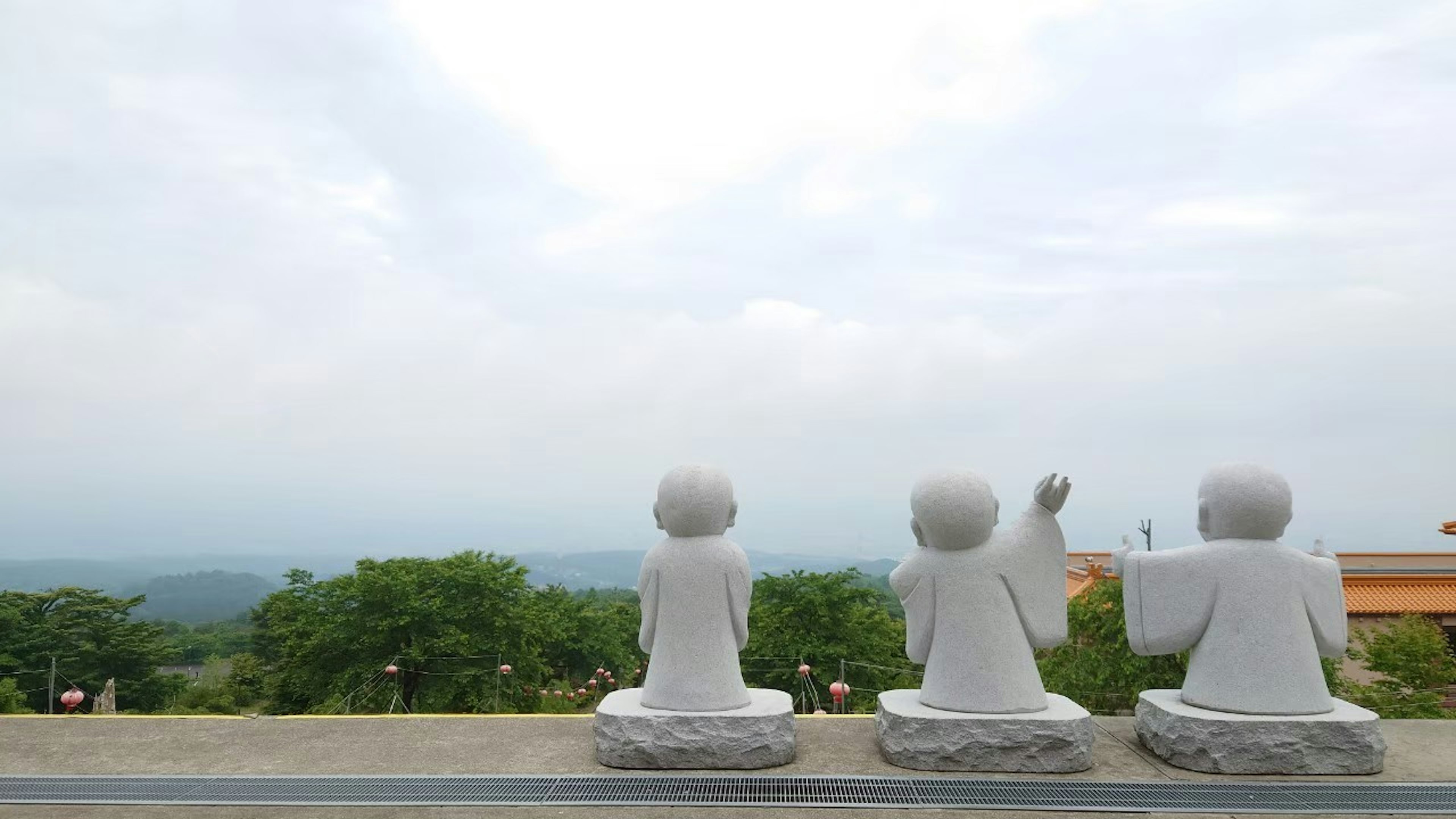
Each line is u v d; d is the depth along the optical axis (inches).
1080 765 233.8
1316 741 229.9
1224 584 241.9
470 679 791.7
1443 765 240.8
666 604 253.4
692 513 254.5
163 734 284.4
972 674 242.5
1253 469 245.8
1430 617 610.5
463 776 236.1
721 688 247.6
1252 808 207.5
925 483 251.1
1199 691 242.7
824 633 827.4
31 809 213.9
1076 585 737.0
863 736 274.7
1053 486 247.0
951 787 223.0
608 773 237.5
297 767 247.4
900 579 254.8
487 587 844.0
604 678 839.1
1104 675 473.4
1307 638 239.8
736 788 224.2
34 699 884.6
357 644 801.6
